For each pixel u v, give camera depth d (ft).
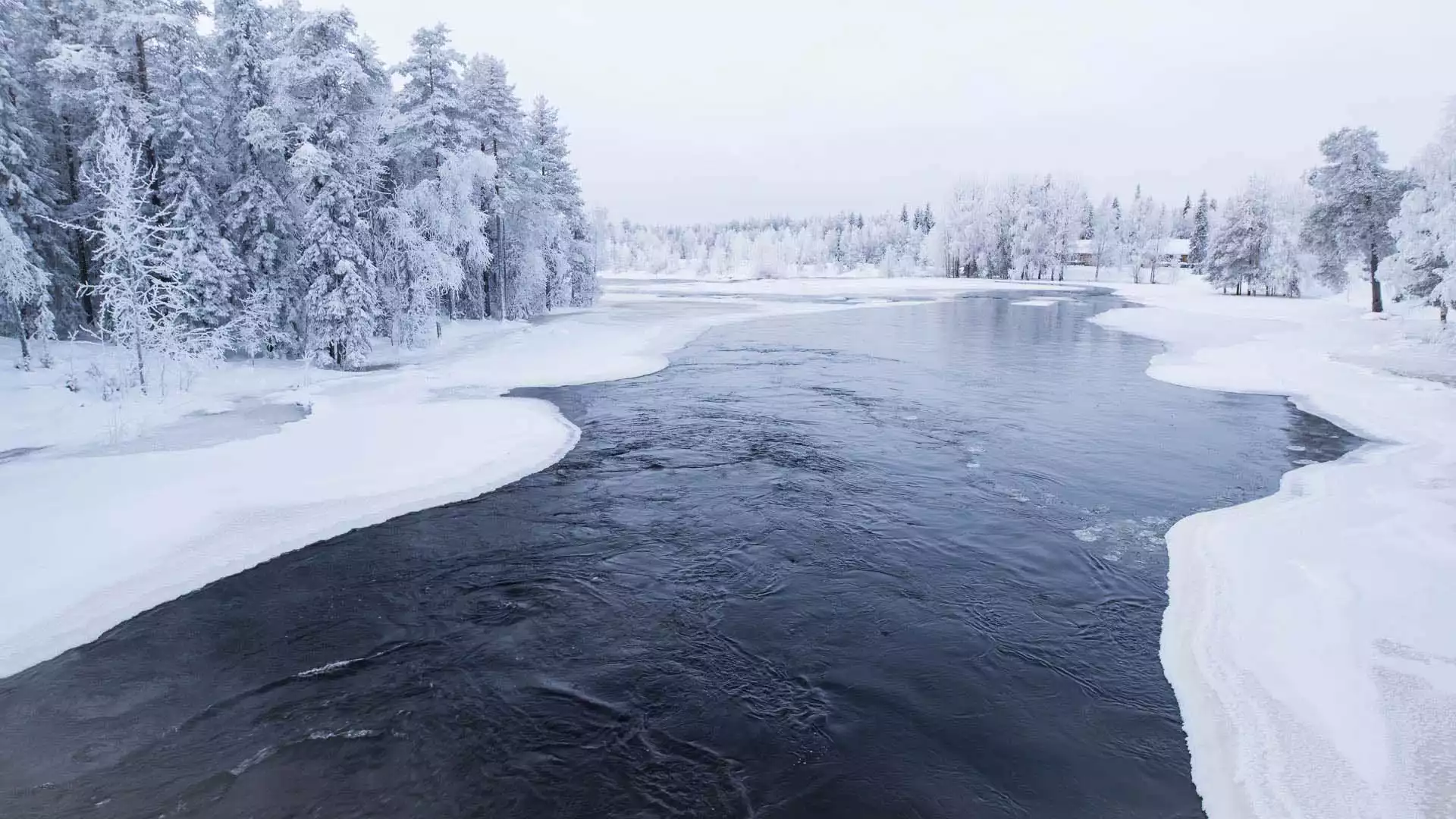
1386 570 34.24
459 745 24.86
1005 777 23.02
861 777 23.16
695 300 250.78
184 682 28.53
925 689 27.76
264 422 65.41
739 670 29.27
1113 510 45.83
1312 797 21.02
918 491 49.98
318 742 25.05
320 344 89.35
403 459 54.54
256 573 37.52
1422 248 102.78
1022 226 354.54
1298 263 220.43
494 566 38.63
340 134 88.28
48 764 23.94
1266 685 26.50
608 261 602.85
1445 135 103.76
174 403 71.05
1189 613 32.45
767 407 75.51
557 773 23.50
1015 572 37.55
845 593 35.53
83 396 69.82
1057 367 100.68
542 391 83.30
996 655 29.96
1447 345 98.89
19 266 70.74
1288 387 81.46
